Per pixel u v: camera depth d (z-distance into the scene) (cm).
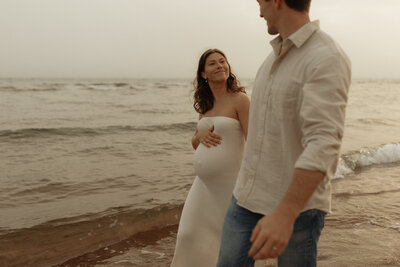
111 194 499
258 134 139
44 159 764
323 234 347
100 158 779
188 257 248
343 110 110
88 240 351
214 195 247
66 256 322
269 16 133
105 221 391
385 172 645
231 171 245
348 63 116
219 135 246
